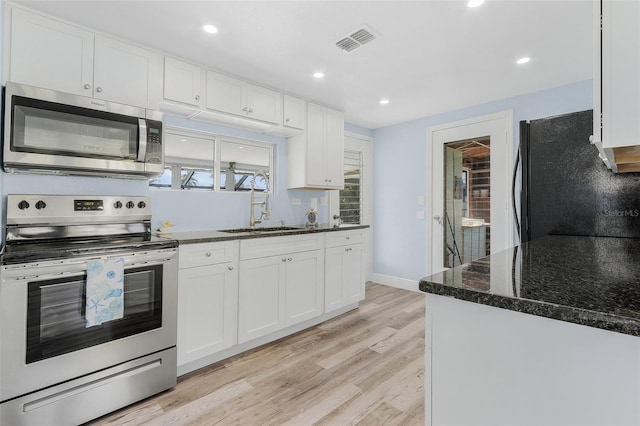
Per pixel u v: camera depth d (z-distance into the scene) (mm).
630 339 556
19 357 1405
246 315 2314
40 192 1893
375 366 2137
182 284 1979
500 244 3227
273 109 2873
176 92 2270
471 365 738
